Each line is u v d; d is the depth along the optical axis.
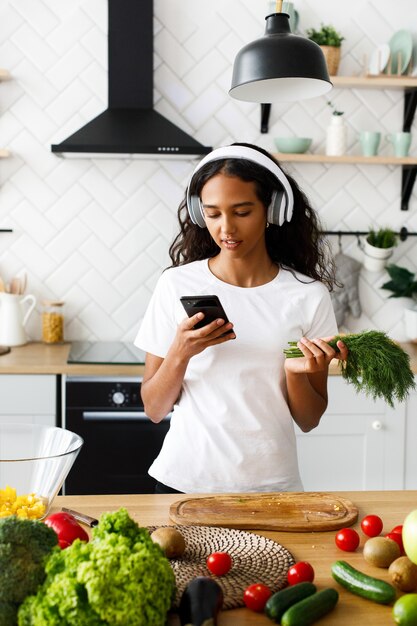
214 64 3.49
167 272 1.94
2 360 3.06
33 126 3.45
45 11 3.40
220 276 1.89
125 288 3.56
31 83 3.43
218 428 1.81
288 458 1.85
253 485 1.81
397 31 3.53
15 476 1.37
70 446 1.46
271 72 1.79
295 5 3.52
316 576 1.27
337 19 3.53
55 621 0.98
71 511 1.49
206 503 1.57
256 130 3.55
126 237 3.54
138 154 3.17
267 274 1.90
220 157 1.69
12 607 1.02
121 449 3.00
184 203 2.01
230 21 3.47
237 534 1.41
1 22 3.40
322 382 1.91
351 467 3.13
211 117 3.52
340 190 3.62
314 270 1.99
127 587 0.98
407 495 1.66
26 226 3.50
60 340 3.47
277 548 1.35
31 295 3.48
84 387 2.98
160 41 3.46
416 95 3.49
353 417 3.11
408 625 1.09
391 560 1.29
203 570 1.27
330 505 1.56
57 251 3.52
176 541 1.31
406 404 3.12
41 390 2.98
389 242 3.53
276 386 1.83
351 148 3.60
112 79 3.30
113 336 3.59
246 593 1.16
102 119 3.24
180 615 1.06
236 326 1.83
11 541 1.03
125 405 2.99
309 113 3.56
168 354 1.75
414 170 3.54
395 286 3.57
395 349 1.58
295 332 1.84
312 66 1.80
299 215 1.95
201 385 1.83
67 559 1.02
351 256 3.65
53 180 3.49
